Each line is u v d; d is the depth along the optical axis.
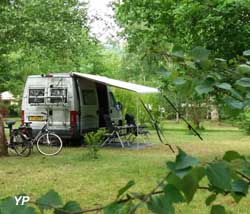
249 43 9.48
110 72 30.62
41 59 15.36
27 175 9.38
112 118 17.27
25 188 8.00
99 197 7.27
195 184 1.22
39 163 11.17
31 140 12.73
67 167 10.52
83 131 15.47
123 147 15.16
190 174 1.21
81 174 9.51
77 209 1.23
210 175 1.26
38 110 15.40
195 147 15.39
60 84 15.28
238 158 1.38
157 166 10.46
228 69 1.48
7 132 20.12
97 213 1.25
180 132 22.41
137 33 10.91
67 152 13.54
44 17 13.37
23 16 12.80
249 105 1.42
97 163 11.19
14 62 19.89
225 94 1.46
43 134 13.38
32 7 13.09
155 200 1.20
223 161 1.33
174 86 1.41
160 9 10.47
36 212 1.17
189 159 1.21
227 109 1.46
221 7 8.88
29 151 12.66
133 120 17.06
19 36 13.09
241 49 9.57
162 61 1.54
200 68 1.43
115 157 12.42
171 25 10.30
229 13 9.09
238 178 1.33
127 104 21.03
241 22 9.47
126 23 11.29
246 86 1.42
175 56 1.46
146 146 15.73
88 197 7.27
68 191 7.75
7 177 9.12
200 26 9.34
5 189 7.89
